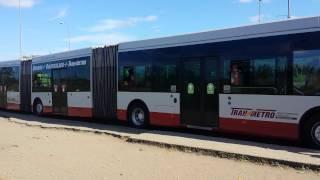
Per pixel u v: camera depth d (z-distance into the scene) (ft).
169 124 50.98
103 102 61.62
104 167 32.94
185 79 49.01
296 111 38.86
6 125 64.34
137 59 55.67
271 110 40.60
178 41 49.96
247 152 34.91
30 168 32.89
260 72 41.50
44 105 77.77
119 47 58.70
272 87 40.52
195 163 33.55
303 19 38.50
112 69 59.98
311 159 32.19
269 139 44.42
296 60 38.88
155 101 52.90
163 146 40.40
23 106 85.97
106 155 37.65
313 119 38.01
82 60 66.13
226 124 44.45
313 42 37.76
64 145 43.42
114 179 29.25
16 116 80.38
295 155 33.81
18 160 36.04
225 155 35.24
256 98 41.78
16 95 88.33
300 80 38.60
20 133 53.67
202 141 41.06
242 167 31.89
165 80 51.55
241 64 43.09
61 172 31.48
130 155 37.35
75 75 67.92
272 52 40.55
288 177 28.91
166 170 31.48
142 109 55.11
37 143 44.96
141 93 55.01
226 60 44.52
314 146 37.96
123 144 43.19
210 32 46.34
